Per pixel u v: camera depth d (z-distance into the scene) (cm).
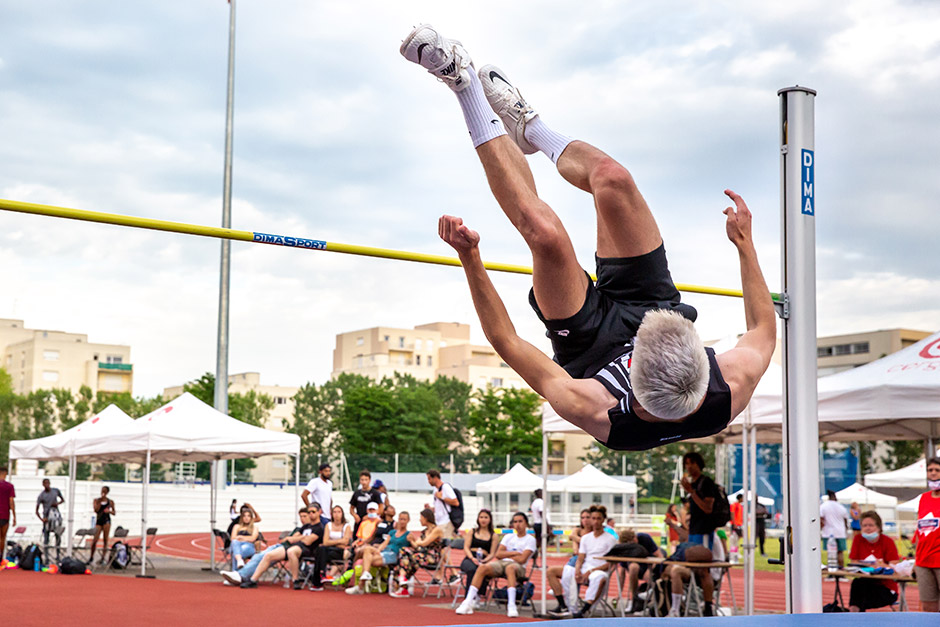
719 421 261
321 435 5969
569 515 3164
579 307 266
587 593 1003
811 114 538
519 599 1161
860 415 814
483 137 267
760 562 1986
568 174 289
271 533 2917
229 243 2536
